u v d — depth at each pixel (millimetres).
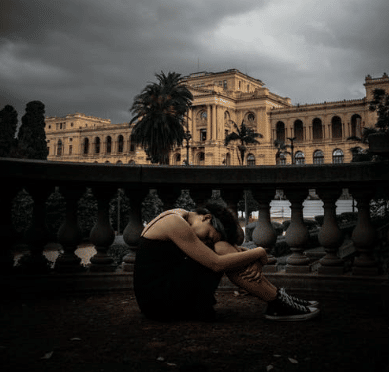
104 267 3938
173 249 2822
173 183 3967
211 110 86375
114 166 3863
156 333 2572
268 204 4000
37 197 3852
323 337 2508
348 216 17609
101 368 2027
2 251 3775
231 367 2059
